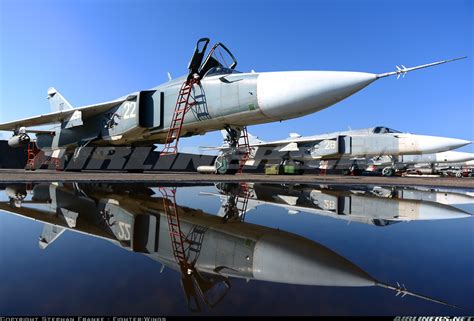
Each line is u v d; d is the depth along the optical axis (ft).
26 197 11.35
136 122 38.50
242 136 40.81
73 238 5.27
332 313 2.32
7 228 5.95
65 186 16.56
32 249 4.51
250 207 9.77
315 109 27.48
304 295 2.80
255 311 2.38
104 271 3.55
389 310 2.43
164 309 2.42
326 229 6.33
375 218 7.81
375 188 20.29
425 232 6.07
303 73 27.35
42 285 3.06
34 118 47.19
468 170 125.39
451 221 7.42
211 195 13.44
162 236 5.54
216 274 3.48
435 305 2.52
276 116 29.40
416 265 3.85
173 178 28.81
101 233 5.67
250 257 4.21
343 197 13.60
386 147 67.87
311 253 4.43
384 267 3.76
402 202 11.78
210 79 33.19
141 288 2.99
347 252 4.51
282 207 9.87
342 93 25.73
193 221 7.11
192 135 40.65
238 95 30.17
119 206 9.35
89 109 44.42
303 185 22.13
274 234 5.82
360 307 2.49
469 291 2.91
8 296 2.73
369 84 25.36
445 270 3.62
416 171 121.39
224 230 6.13
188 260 4.05
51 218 7.13
